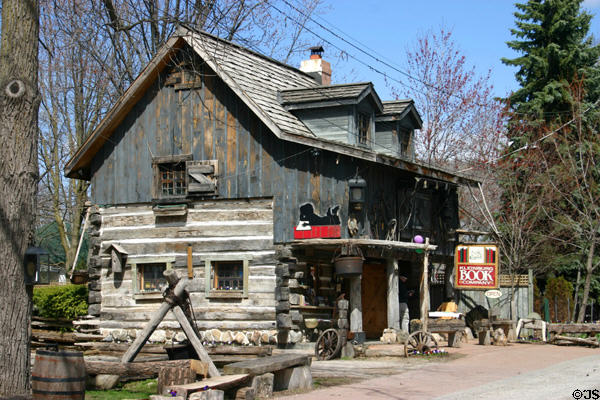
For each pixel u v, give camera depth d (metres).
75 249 27.84
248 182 18.50
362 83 19.19
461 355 16.88
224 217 18.69
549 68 29.72
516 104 30.20
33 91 10.68
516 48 30.69
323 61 24.08
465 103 32.88
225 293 18.36
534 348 18.62
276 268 17.91
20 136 10.53
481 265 20.08
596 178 28.14
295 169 18.16
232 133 18.78
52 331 20.50
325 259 19.23
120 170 19.98
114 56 25.44
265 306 17.98
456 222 23.95
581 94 28.80
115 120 19.77
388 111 21.05
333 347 16.38
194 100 19.25
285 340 17.72
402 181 20.56
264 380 11.11
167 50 18.94
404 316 20.09
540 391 11.27
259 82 19.62
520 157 27.25
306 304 18.12
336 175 18.11
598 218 24.48
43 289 20.98
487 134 32.34
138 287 19.48
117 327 19.50
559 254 27.58
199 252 18.80
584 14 29.78
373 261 21.36
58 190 27.41
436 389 11.66
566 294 25.98
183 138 19.28
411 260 20.39
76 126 26.70
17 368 10.20
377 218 19.25
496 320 20.34
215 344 18.22
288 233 18.02
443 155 32.81
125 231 19.73
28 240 10.51
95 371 12.10
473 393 11.14
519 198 26.52
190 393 9.88
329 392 11.50
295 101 19.44
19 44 10.60
